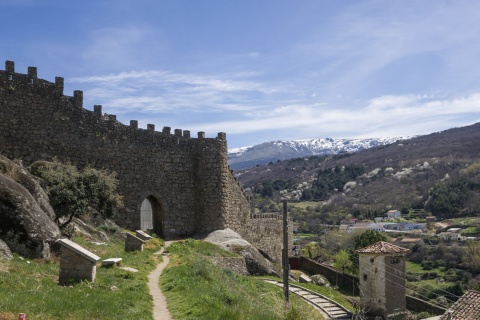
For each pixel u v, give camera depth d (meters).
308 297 39.78
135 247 36.78
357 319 33.94
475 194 139.88
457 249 88.44
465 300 30.80
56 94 45.88
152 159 52.94
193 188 55.59
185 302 20.78
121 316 17.05
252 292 31.80
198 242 47.25
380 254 37.16
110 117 50.12
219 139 55.78
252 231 65.50
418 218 139.62
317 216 162.12
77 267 21.28
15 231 25.44
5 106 42.69
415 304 43.28
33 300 16.89
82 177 36.34
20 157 43.12
